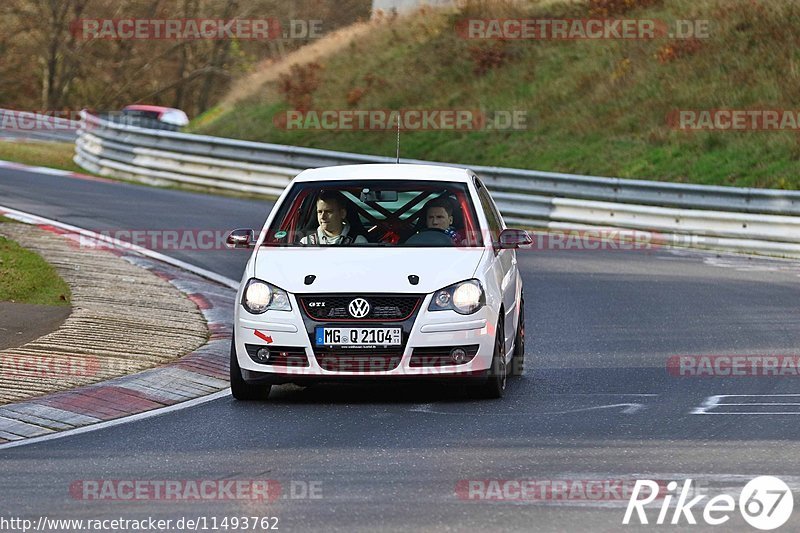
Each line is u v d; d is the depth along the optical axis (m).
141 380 34.78
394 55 130.62
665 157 92.31
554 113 107.00
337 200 35.66
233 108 135.00
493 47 122.00
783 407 31.41
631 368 37.91
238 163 101.38
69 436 28.64
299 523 20.67
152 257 62.50
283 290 32.31
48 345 38.25
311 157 98.19
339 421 30.19
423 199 36.69
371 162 94.62
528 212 84.06
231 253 65.25
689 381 35.53
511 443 27.27
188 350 39.41
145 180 107.62
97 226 72.19
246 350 32.31
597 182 82.56
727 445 26.84
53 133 156.88
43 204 81.31
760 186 83.81
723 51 105.69
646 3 118.94
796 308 50.41
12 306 44.53
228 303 50.09
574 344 42.56
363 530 20.12
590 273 61.47
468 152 105.50
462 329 31.78
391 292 31.86
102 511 21.70
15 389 32.75
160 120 161.38
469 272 32.78
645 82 105.56
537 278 59.69
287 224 35.28
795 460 25.27
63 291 48.34
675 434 28.12
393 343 31.61
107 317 43.56
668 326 46.19
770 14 106.94
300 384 32.88
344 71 131.50
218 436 28.50
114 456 26.42
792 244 69.88
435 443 27.34
